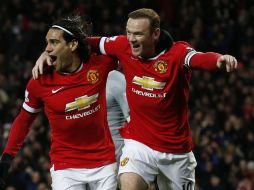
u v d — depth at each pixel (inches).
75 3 1417.3
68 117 425.1
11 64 1323.8
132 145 437.4
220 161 1039.0
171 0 1461.6
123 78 497.4
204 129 1098.1
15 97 1232.2
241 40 1396.4
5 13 1432.1
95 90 427.5
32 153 1026.1
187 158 444.5
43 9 1396.4
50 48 423.2
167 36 419.2
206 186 996.6
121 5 1429.6
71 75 424.2
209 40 1397.6
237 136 1115.9
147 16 409.7
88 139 431.8
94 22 1413.6
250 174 1009.5
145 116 432.1
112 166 439.5
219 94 1243.8
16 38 1374.3
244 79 1284.4
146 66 421.1
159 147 434.3
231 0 1466.5
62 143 434.3
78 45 424.5
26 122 440.5
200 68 402.6
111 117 497.7
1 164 437.7
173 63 415.8
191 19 1424.7
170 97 422.0
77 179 433.1
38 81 427.2
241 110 1197.7
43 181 969.5
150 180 440.8
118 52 430.3
